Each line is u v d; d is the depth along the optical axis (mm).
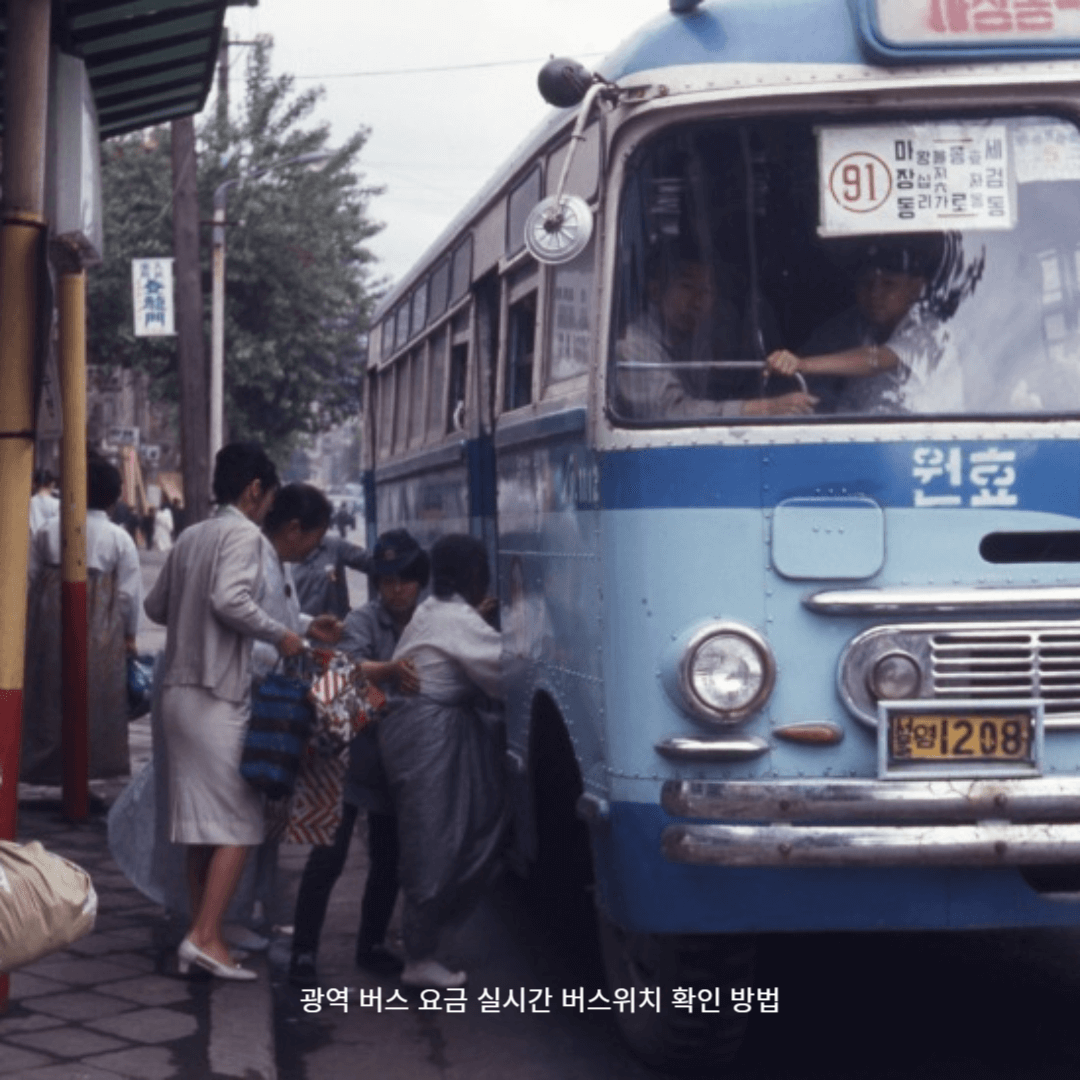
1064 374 5805
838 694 5629
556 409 6691
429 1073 6488
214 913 7199
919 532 5684
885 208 5871
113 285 41250
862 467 5695
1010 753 5574
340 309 42875
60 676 10484
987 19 5805
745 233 5895
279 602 7473
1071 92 5867
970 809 5469
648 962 6156
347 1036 6941
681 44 5953
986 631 5605
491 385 9188
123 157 41469
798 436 5711
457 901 7426
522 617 7520
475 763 7383
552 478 6832
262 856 7984
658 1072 6434
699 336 5867
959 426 5719
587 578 6191
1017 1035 6809
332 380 44312
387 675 7273
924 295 5840
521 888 9781
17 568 6402
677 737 5672
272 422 44156
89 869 9289
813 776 5625
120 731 10656
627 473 5805
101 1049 6207
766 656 5621
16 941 4992
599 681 6000
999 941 8195
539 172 7660
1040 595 5609
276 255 41719
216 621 7199
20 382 6395
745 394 5812
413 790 7328
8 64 6434
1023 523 5703
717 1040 6125
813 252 5875
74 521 10398
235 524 7219
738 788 5520
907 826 5484
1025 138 5895
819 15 5930
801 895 5629
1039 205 5879
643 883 5719
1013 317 5832
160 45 9508
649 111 5906
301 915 7484
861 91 5832
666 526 5727
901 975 7664
